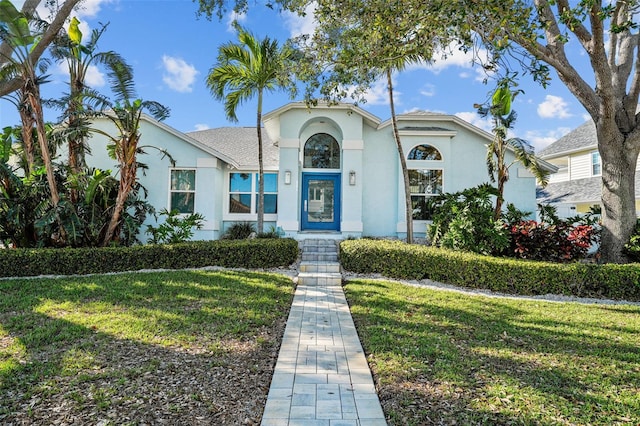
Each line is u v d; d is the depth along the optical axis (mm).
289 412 3553
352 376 4363
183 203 14648
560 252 10453
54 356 4727
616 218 10211
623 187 10195
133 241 13211
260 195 13242
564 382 4199
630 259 10047
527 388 4027
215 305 7152
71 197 11664
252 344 5332
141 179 14492
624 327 6301
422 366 4559
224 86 12742
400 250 10602
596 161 19406
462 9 5766
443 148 15414
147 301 7336
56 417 3406
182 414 3496
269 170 16266
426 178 15430
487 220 10750
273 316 6652
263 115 14664
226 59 12594
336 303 7879
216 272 10211
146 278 9320
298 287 9531
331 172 16203
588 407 3654
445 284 9938
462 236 10688
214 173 14625
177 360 4684
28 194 11266
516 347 5293
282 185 14727
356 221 14797
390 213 15523
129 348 5016
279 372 4449
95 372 4293
